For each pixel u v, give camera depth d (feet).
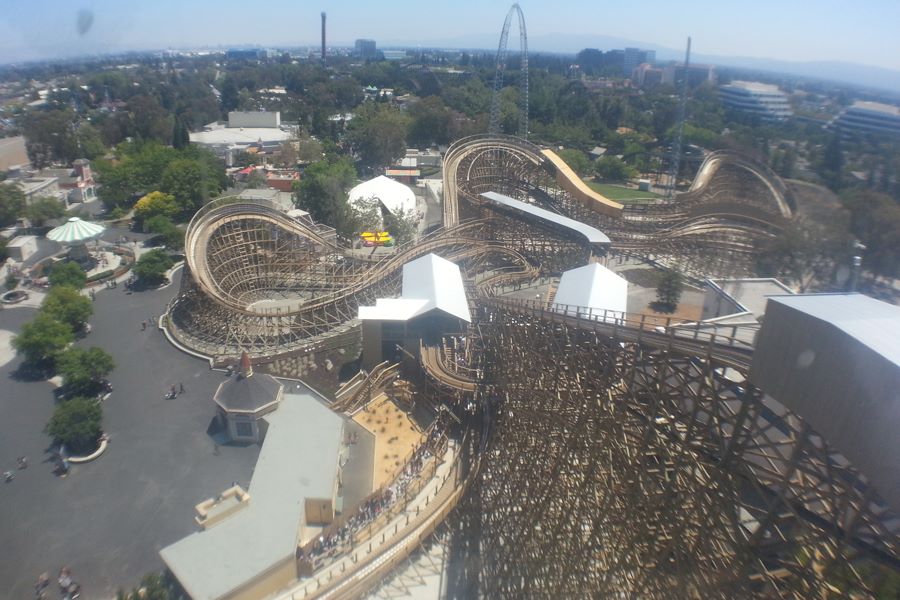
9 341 213.05
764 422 100.17
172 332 217.36
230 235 242.78
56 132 485.56
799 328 57.57
